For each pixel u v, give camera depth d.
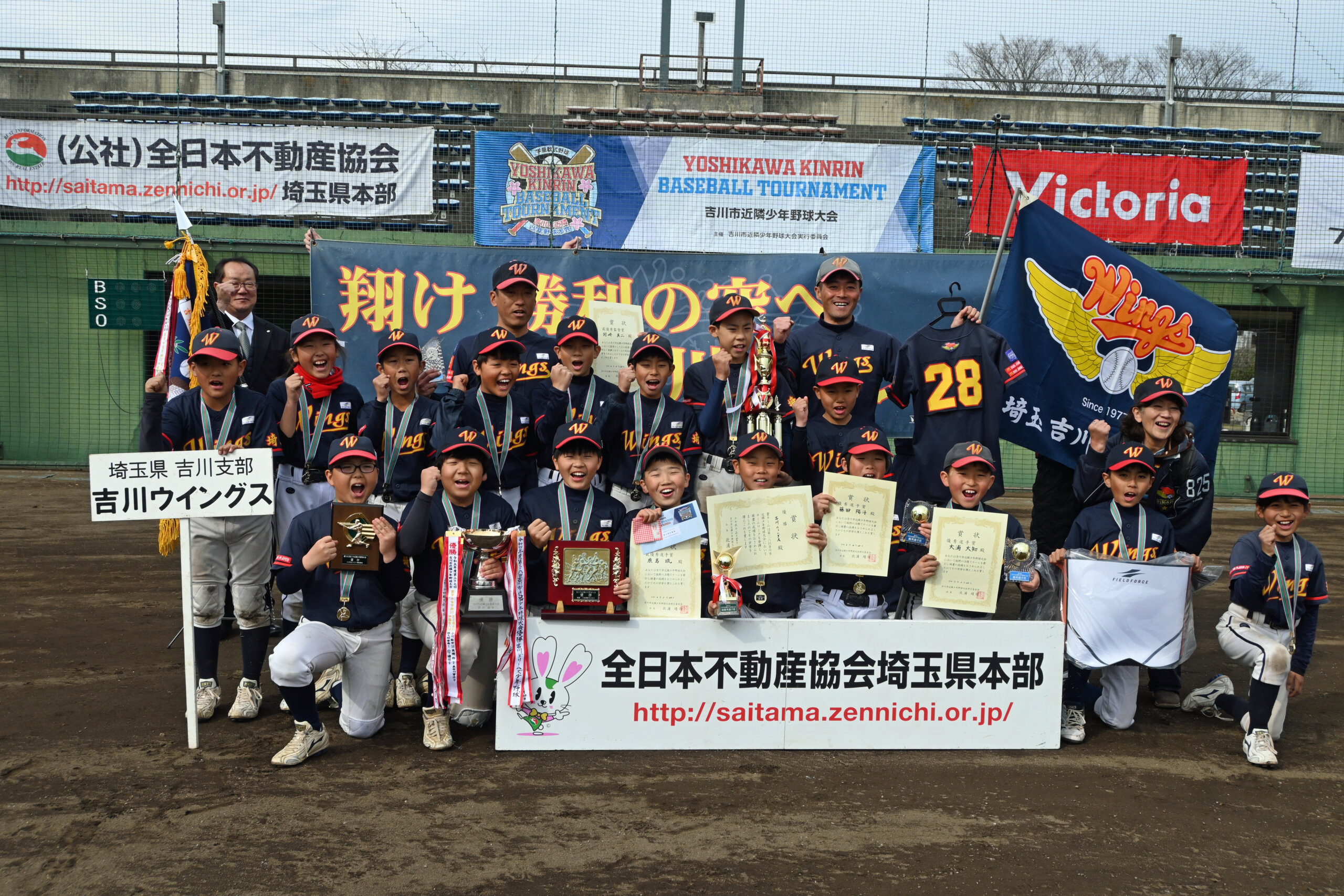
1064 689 5.10
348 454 4.61
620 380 5.65
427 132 12.75
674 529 4.75
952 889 3.62
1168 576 5.02
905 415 7.32
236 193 12.75
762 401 5.43
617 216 12.64
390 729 5.01
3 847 3.77
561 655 4.69
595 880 3.62
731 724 4.78
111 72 14.10
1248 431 14.29
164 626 6.69
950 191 13.20
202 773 4.43
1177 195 13.09
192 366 5.24
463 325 7.36
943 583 4.93
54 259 13.33
